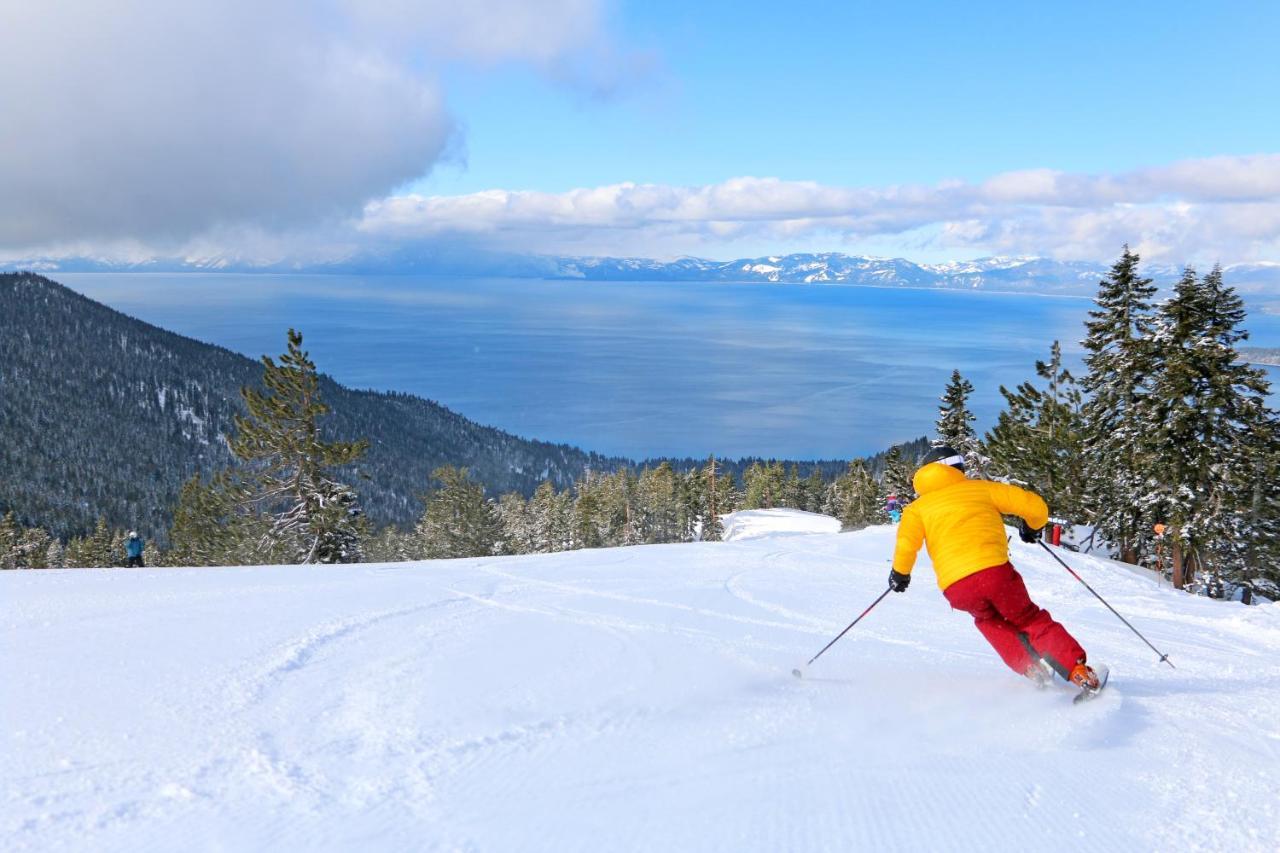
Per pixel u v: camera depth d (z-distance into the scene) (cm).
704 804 247
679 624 611
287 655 457
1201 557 2562
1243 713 375
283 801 243
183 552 4809
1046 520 457
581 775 272
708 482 8875
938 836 226
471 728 324
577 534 8375
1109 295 2933
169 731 314
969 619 682
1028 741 318
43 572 892
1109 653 572
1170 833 233
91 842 214
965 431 3819
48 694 370
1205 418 2444
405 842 215
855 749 306
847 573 985
